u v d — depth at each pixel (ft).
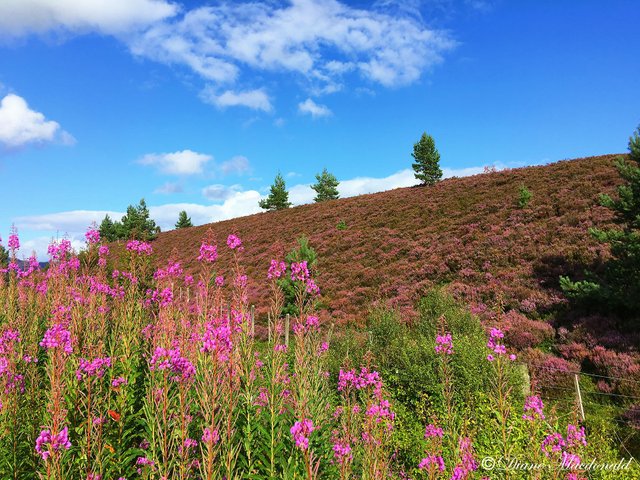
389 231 89.92
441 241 74.79
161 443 10.46
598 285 41.55
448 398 20.26
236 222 152.66
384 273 69.87
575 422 17.31
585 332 39.09
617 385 31.53
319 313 58.34
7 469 12.34
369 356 17.06
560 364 35.47
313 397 16.46
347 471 12.60
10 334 15.93
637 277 39.04
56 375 10.14
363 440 15.74
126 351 16.62
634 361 33.09
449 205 93.61
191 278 21.75
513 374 27.53
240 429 13.96
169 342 14.82
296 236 109.19
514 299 49.21
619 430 27.17
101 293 21.48
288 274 50.72
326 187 195.21
